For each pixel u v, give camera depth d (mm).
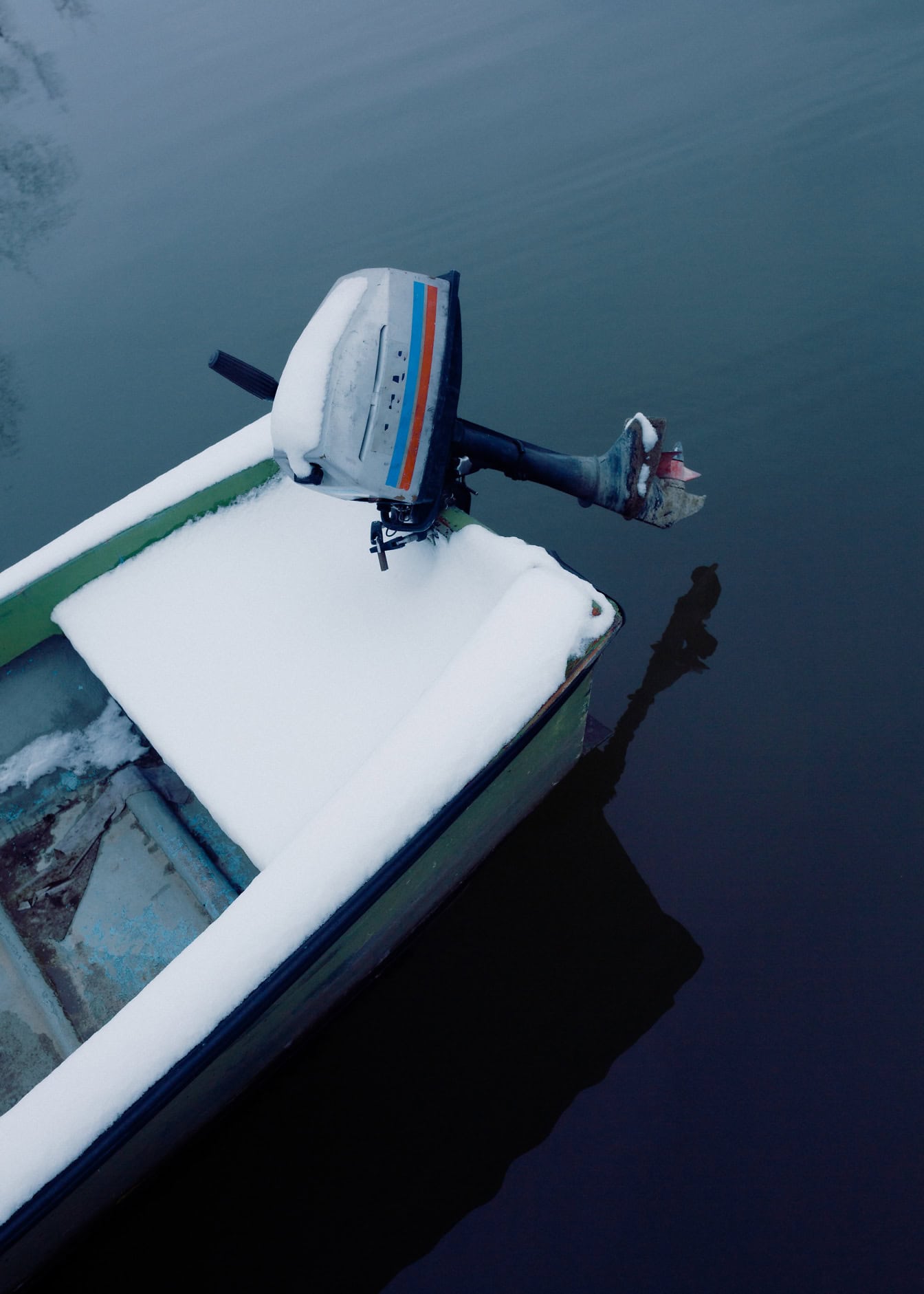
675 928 2264
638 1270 1817
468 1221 1921
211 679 2141
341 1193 2002
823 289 3883
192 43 8859
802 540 3031
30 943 2225
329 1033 2242
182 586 2320
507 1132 2002
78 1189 1519
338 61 7289
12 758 2422
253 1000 1526
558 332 4098
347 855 1604
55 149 7566
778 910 2258
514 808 2279
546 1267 1851
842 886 2268
